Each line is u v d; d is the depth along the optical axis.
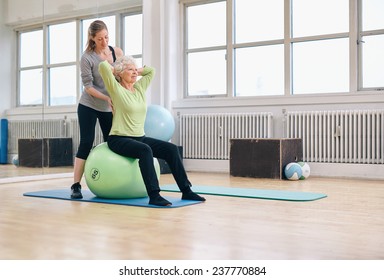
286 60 6.60
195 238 2.49
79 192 4.05
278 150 5.68
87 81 3.95
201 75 7.47
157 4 7.39
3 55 5.81
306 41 6.50
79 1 6.54
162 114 6.43
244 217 3.11
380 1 6.02
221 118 6.89
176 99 7.55
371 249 2.23
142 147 3.65
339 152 6.00
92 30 4.00
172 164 3.85
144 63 7.30
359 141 5.80
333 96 6.09
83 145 4.03
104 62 3.69
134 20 7.15
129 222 2.95
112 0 6.89
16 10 5.95
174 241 2.42
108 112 4.12
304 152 6.23
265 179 5.74
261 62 6.91
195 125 7.12
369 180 5.59
